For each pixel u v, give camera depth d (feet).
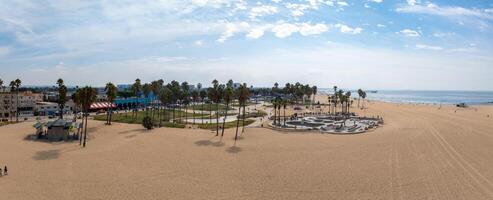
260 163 249.96
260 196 181.06
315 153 284.61
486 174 223.51
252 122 508.94
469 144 329.11
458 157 272.10
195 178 211.82
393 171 230.07
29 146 299.79
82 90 328.08
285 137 365.40
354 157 270.26
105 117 513.04
